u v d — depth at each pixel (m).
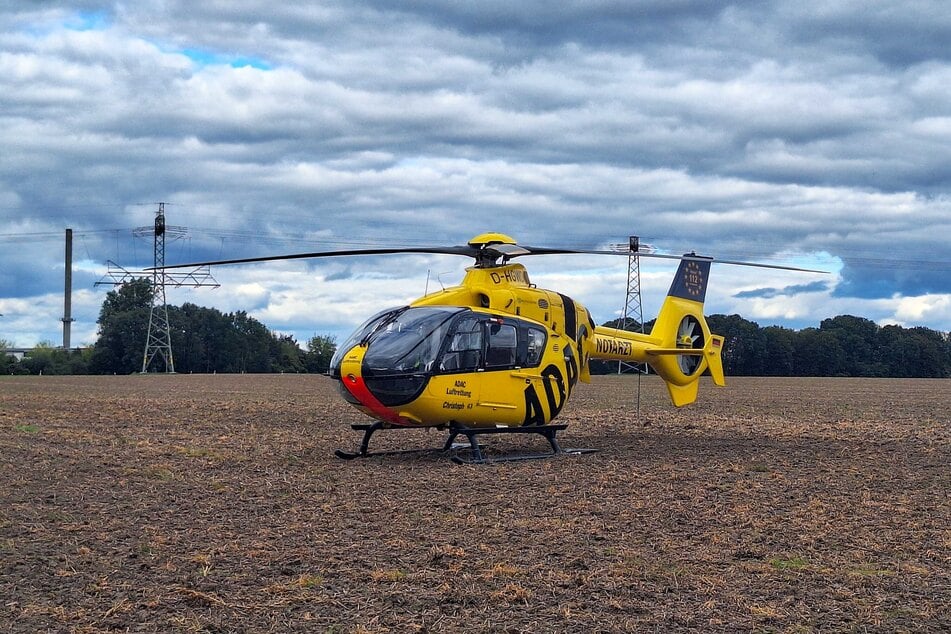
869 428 25.78
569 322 18.83
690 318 23.00
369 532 10.85
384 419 16.83
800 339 106.56
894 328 111.75
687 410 33.72
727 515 11.95
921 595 8.47
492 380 16.98
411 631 7.46
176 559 9.53
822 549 10.12
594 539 10.53
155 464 16.64
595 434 23.47
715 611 8.00
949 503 12.92
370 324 17.03
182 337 112.75
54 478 14.91
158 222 90.38
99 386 56.06
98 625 7.54
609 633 7.48
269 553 9.78
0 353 106.00
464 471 15.84
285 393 46.09
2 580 8.73
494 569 9.10
